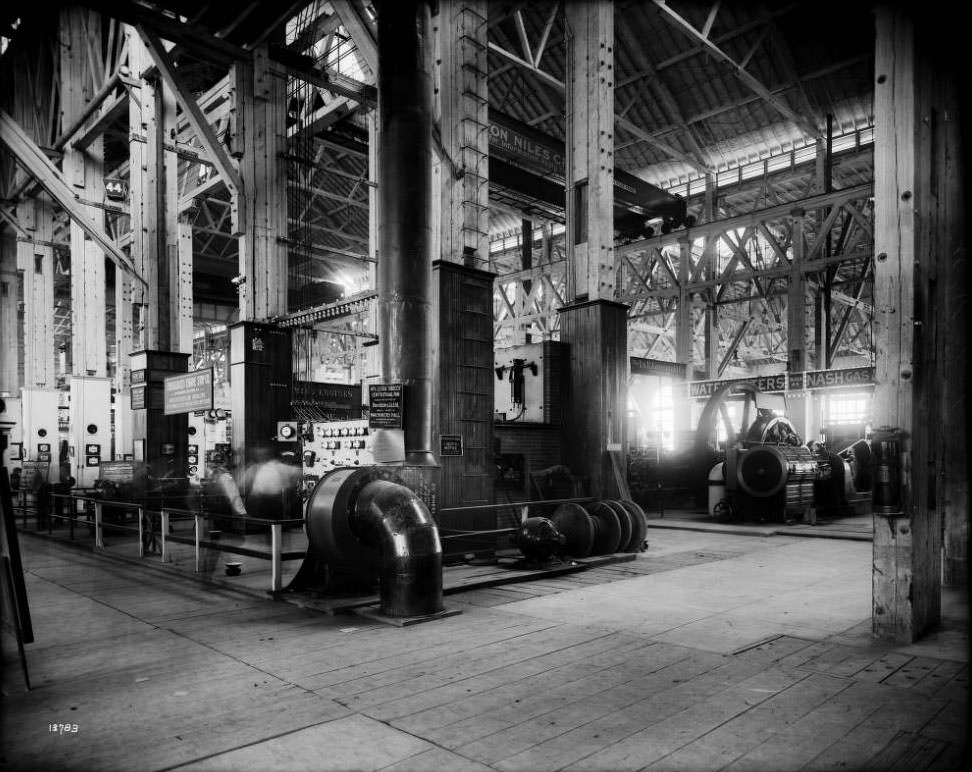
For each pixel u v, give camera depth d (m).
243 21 15.52
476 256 11.68
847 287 32.47
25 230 25.53
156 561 10.84
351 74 21.11
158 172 18.25
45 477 21.08
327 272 41.69
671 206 27.89
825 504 18.00
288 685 4.89
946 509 8.18
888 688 4.73
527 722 4.17
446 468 10.66
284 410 15.98
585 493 12.82
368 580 7.92
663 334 34.94
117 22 19.66
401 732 4.04
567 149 13.83
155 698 4.67
